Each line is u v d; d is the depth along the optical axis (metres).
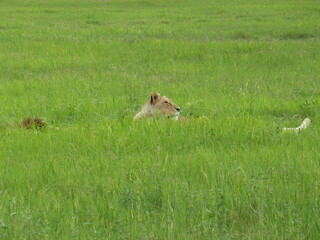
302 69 26.83
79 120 17.70
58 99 20.28
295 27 40.34
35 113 18.45
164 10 56.72
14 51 32.34
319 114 17.61
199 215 9.79
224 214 9.60
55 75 25.70
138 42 34.34
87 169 12.37
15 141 14.75
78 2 67.06
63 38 37.12
